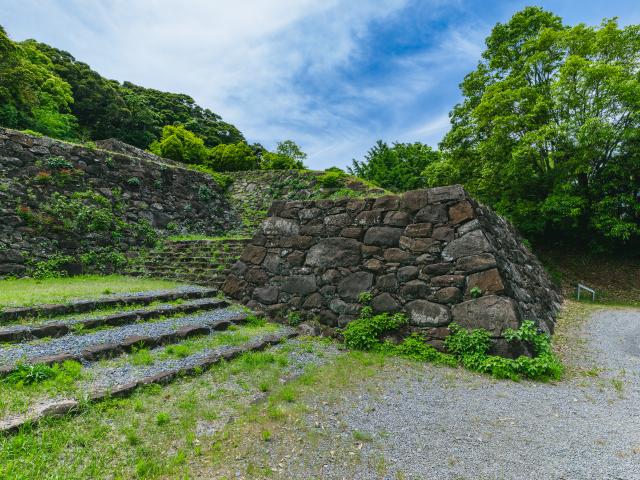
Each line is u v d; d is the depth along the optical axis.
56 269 8.64
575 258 14.82
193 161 21.03
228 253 9.13
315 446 2.72
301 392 3.69
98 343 4.18
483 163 14.07
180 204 12.88
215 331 5.42
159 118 31.88
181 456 2.47
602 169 12.67
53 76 20.86
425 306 5.21
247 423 3.01
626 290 12.41
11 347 3.80
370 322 5.40
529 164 12.77
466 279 5.06
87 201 10.04
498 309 4.71
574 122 11.52
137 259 10.08
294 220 7.00
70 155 10.20
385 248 5.84
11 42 15.44
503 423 3.15
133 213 11.12
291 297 6.48
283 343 5.32
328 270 6.24
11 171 8.85
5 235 8.20
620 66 11.05
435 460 2.58
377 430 2.98
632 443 2.84
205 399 3.38
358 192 13.20
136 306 5.79
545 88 13.23
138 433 2.73
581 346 5.87
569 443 2.83
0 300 5.03
